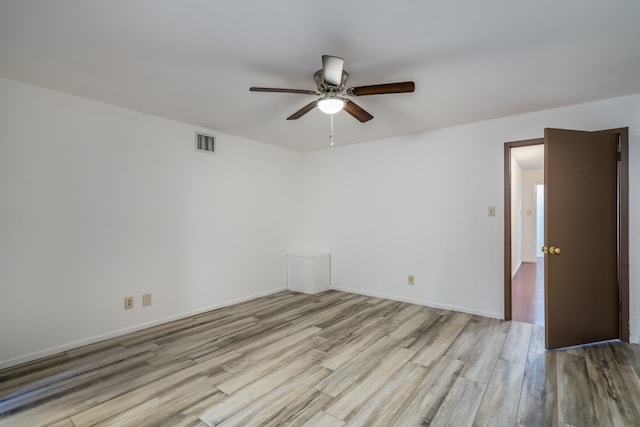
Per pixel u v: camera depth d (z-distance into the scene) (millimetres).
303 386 2168
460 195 3754
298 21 1747
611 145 2904
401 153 4191
